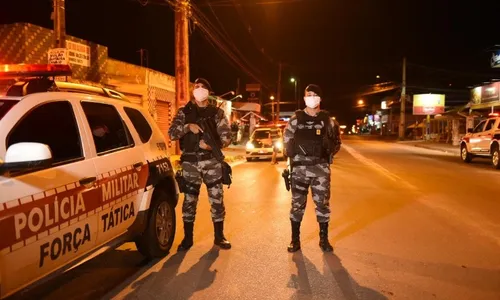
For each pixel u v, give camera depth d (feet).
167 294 14.15
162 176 17.70
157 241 17.40
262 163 61.82
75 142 12.96
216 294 14.14
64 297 13.98
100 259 17.65
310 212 26.37
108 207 13.71
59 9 32.91
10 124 10.77
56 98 12.68
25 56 40.93
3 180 9.90
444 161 64.08
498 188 36.17
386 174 45.96
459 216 25.32
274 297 13.91
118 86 55.72
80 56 39.60
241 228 22.65
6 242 9.64
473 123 101.24
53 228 11.12
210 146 18.15
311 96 17.74
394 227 22.76
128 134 16.33
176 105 52.47
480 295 14.08
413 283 15.07
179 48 51.98
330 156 18.29
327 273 15.99
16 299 10.39
